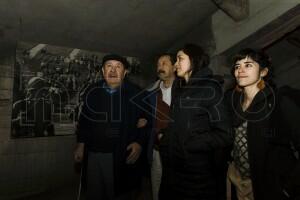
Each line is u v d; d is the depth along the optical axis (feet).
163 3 10.39
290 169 4.11
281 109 4.15
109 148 6.53
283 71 13.17
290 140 4.11
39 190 12.03
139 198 10.66
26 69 11.82
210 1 10.70
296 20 8.47
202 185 4.66
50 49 12.50
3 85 11.23
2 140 11.18
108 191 6.56
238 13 9.50
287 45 11.45
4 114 11.24
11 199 11.28
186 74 5.33
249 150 4.48
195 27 12.81
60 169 12.64
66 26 11.23
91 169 6.61
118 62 6.82
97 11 10.37
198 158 4.68
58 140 12.62
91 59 13.71
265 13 8.84
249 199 4.66
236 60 4.95
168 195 5.22
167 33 13.01
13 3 9.36
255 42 9.91
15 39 11.46
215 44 11.44
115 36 12.66
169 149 5.01
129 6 10.32
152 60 15.61
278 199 4.12
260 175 4.31
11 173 11.35
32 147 11.88
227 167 5.08
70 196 11.46
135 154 6.63
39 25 10.87
